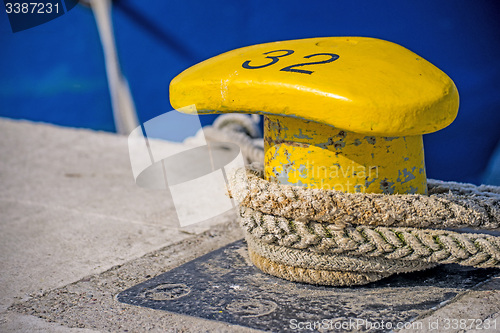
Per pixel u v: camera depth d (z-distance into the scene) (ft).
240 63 6.36
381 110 5.95
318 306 6.17
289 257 6.38
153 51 13.87
